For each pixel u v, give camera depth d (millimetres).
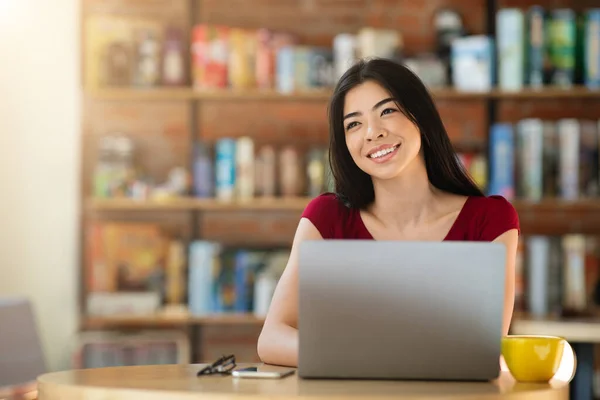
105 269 5375
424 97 2850
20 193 5434
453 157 2918
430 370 2217
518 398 2053
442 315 2207
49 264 5473
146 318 5324
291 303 2744
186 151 5762
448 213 2924
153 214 5754
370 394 2004
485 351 2205
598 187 5328
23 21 5445
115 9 5719
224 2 5777
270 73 5441
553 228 5766
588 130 5348
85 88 5402
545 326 4898
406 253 2209
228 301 5363
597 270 5441
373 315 2219
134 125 5750
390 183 2908
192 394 2008
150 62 5434
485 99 5742
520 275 5340
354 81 2840
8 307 4293
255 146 5785
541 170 5328
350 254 2223
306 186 5453
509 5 5777
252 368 2445
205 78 5422
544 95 5445
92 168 5703
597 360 5207
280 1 5793
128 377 2320
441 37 5578
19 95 5441
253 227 5797
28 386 4250
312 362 2240
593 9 5750
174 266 5457
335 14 5797
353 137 2840
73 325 5504
